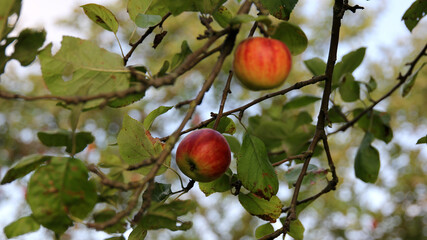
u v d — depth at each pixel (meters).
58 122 3.81
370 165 1.63
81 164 1.25
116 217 1.19
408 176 3.95
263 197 1.41
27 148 3.67
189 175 1.38
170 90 3.74
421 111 3.82
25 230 1.27
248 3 1.34
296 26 1.36
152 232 3.62
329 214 3.93
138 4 1.38
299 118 1.75
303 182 1.56
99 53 1.29
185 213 1.28
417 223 3.98
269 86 1.32
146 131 1.41
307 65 1.69
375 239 3.96
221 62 1.26
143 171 1.38
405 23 1.56
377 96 3.81
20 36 1.27
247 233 3.85
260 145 1.42
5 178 1.26
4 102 3.65
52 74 1.28
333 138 3.78
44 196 1.24
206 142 1.37
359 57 1.65
